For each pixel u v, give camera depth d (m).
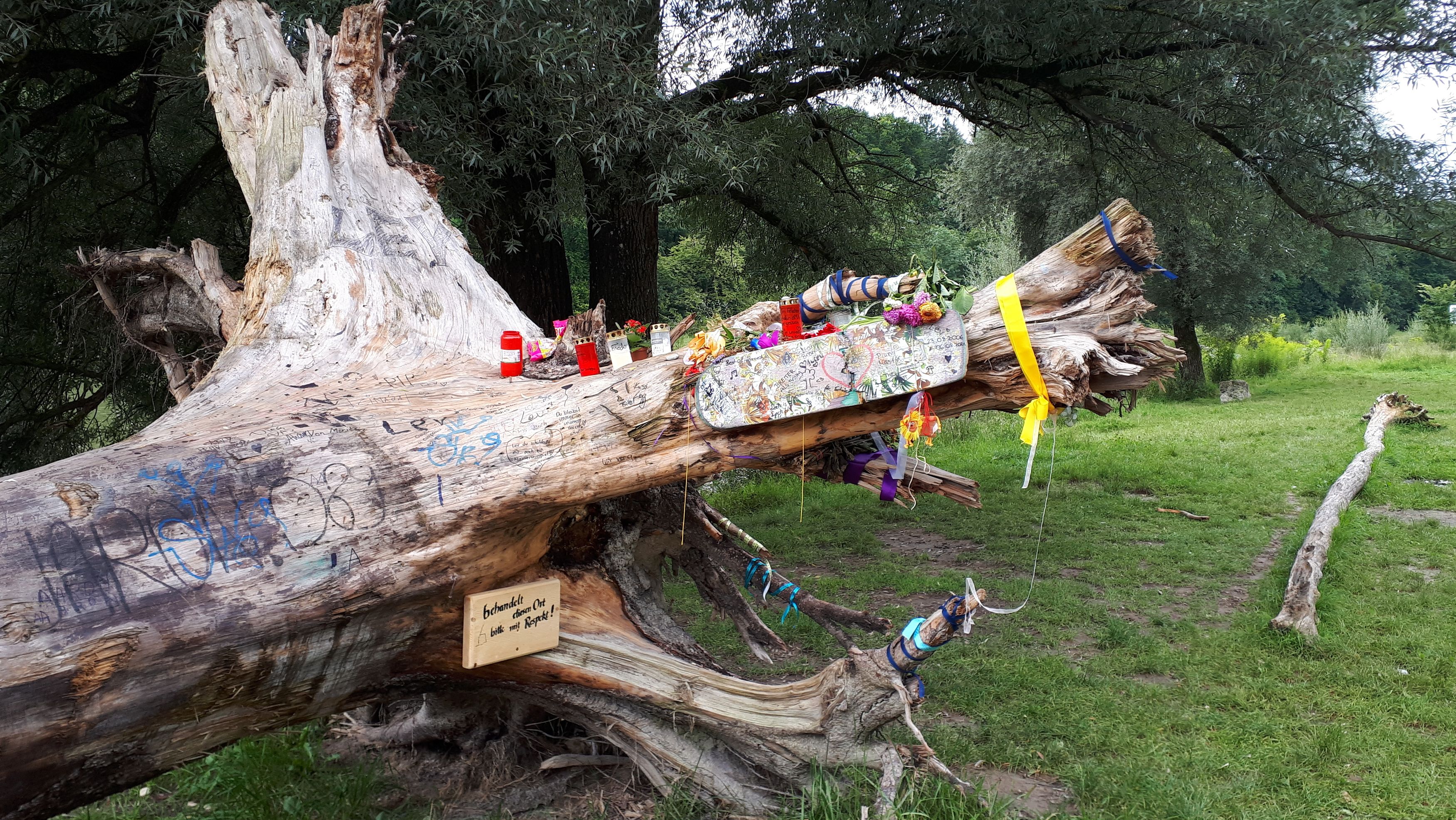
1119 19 8.06
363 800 3.64
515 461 3.05
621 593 3.72
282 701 2.87
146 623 2.42
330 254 4.07
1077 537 8.01
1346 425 13.36
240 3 4.96
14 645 2.24
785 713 3.46
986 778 3.82
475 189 6.66
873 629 4.10
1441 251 8.46
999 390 2.75
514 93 6.12
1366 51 7.15
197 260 5.00
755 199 10.13
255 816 3.49
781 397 2.91
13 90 6.28
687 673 3.49
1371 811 3.47
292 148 4.49
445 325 4.00
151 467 2.75
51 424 7.60
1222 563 7.11
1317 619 5.63
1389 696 4.51
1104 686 4.71
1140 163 9.67
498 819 3.58
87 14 5.89
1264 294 21.62
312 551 2.74
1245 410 15.89
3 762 2.27
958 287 2.82
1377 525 8.00
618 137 6.38
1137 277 2.72
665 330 3.35
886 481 3.14
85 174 7.26
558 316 8.16
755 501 9.54
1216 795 3.54
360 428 3.11
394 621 2.95
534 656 3.34
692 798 3.57
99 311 6.34
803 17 7.68
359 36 5.05
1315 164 8.64
